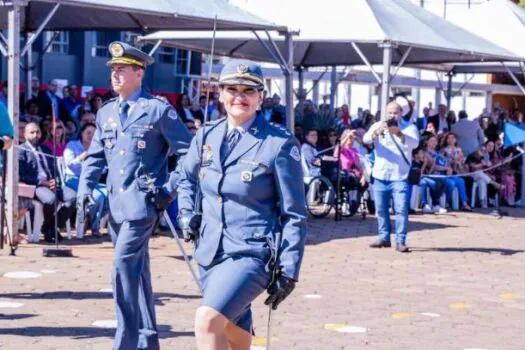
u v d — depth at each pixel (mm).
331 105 32906
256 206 7391
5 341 10281
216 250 7375
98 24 22844
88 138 17938
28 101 22859
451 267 16781
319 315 12289
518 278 15867
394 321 12141
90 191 9633
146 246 9461
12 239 16062
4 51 16562
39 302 12242
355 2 23109
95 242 17422
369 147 24859
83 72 31719
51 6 21688
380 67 33125
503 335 11617
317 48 29906
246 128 7473
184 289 13461
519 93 42875
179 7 18625
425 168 26781
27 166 17312
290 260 7188
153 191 9289
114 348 9305
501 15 30109
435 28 25109
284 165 7344
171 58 34562
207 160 7496
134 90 9586
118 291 9281
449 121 32281
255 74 7398
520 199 30812
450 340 11234
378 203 18672
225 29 21594
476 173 28078
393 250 18500
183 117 25719
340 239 19828
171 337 10711
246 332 7668
